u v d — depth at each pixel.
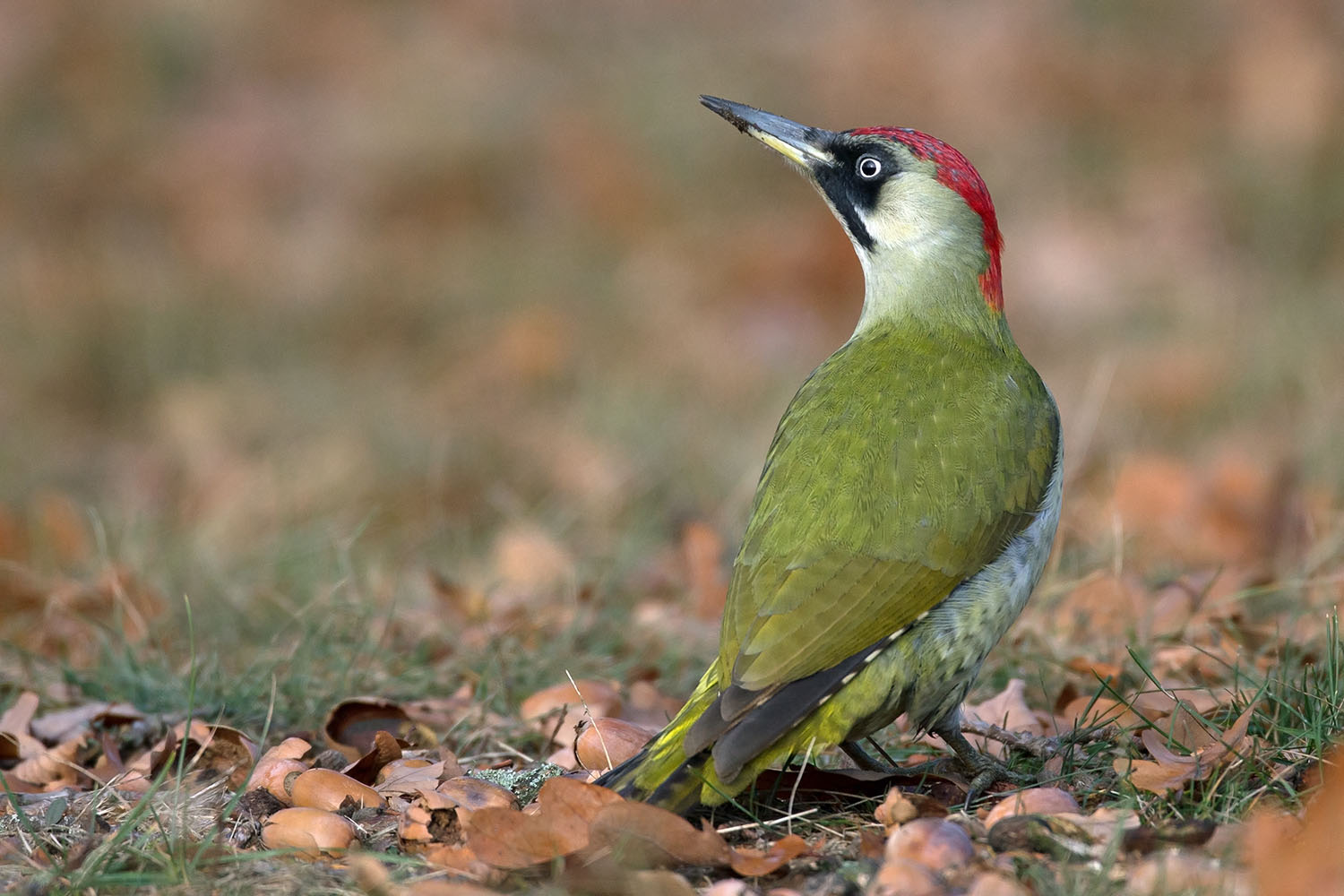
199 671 9.02
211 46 24.97
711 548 10.94
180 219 21.62
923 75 23.03
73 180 22.20
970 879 5.76
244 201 21.75
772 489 6.79
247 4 25.59
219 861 6.14
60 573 11.39
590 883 5.81
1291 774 6.44
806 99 23.00
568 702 8.41
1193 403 14.82
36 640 10.07
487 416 16.11
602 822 5.87
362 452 14.76
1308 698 6.92
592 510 13.22
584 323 18.55
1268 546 10.88
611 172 21.59
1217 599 9.61
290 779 6.92
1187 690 7.54
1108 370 14.91
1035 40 23.56
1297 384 14.69
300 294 19.06
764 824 6.44
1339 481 11.91
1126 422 14.44
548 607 10.38
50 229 21.44
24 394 17.33
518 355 17.23
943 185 7.73
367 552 12.31
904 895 5.68
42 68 24.22
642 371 17.14
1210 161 20.67
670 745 6.26
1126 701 7.41
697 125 22.45
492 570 11.67
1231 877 5.60
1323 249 18.81
